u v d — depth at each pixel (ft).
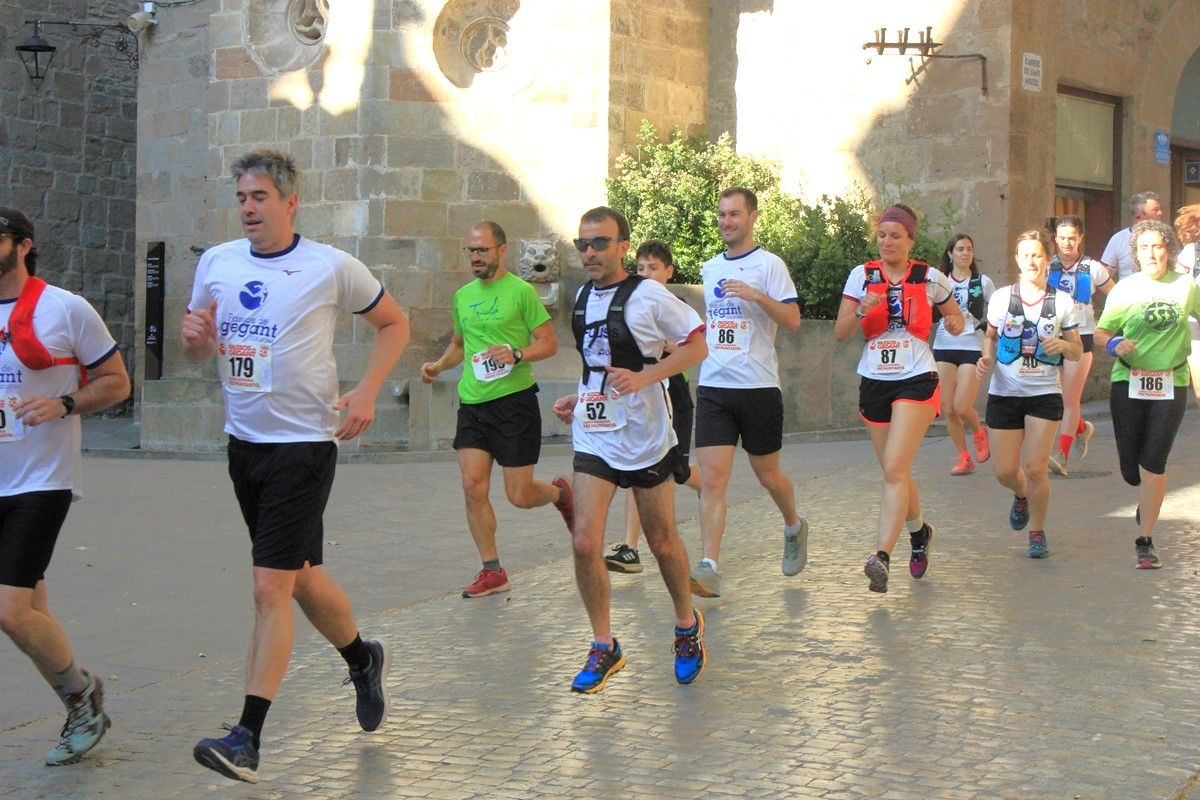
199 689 20.17
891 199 56.49
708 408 24.27
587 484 19.17
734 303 24.29
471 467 25.48
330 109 57.47
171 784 16.08
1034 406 27.14
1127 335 26.08
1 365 16.58
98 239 79.82
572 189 56.39
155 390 55.21
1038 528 27.43
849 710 18.15
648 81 58.29
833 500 34.30
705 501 24.16
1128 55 60.18
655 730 17.60
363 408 16.55
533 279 55.62
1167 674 19.47
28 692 20.01
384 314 16.97
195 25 67.41
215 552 30.19
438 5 56.44
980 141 53.93
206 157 67.31
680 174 55.47
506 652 21.67
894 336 24.50
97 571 28.17
